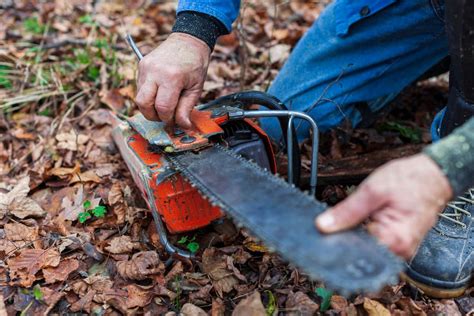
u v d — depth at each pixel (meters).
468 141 0.98
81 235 1.61
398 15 1.76
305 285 1.44
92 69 2.43
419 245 1.41
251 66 2.57
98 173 1.88
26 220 1.67
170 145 1.36
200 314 1.36
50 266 1.49
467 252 1.40
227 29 1.59
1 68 2.46
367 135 2.07
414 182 0.93
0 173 1.93
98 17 3.02
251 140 1.47
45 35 2.75
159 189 1.38
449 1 1.28
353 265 0.86
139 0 3.28
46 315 1.38
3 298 1.40
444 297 1.39
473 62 1.29
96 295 1.42
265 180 1.12
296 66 2.00
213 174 1.21
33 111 2.27
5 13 3.05
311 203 1.02
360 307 1.38
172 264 1.52
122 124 1.67
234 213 1.04
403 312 1.35
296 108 1.96
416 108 2.25
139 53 1.61
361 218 0.93
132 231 1.63
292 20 2.97
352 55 1.87
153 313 1.39
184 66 1.42
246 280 1.46
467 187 1.00
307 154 1.95
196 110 1.51
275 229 0.96
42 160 1.97
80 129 2.16
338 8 1.86
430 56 1.89
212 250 1.51
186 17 1.53
